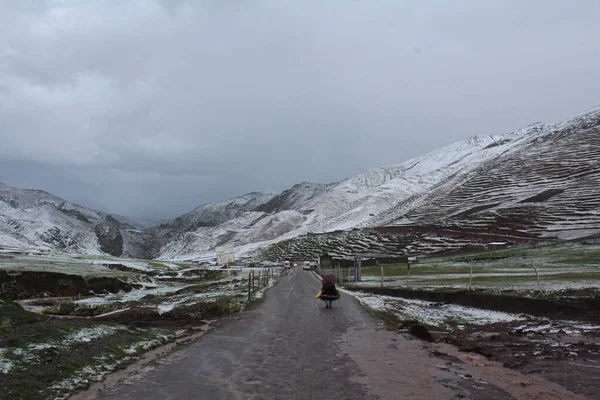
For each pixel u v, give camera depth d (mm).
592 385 7652
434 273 45781
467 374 8500
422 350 10867
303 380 8078
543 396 7090
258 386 7695
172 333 13156
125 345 10555
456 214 130875
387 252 103562
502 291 21625
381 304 21609
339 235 152500
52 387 7309
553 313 17312
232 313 18031
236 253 197125
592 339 12234
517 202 120125
